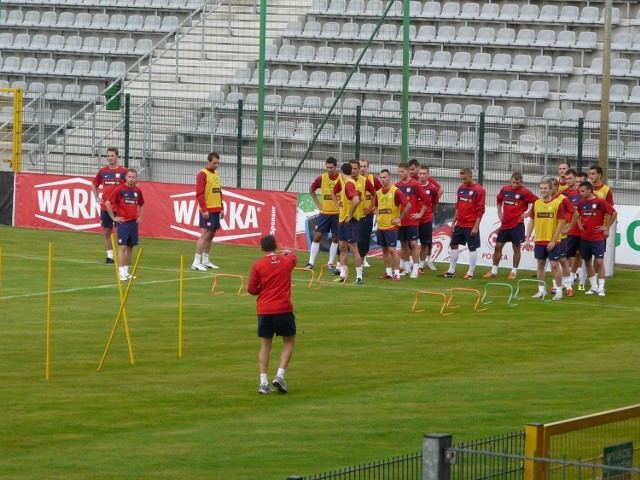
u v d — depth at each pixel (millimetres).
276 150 76188
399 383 33750
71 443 26859
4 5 106062
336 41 91562
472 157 77312
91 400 31062
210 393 32156
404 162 57812
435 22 91000
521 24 88812
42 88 94812
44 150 81312
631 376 35094
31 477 24172
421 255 59719
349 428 28453
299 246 66250
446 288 53938
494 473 22172
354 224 54469
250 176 76688
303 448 26609
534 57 87000
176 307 46219
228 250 65750
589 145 73625
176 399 31375
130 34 99812
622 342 41031
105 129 81125
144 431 28031
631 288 55594
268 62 90375
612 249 59500
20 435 27469
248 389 32719
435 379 34375
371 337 40969
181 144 79438
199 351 37875
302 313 45656
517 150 74438
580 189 52438
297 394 32219
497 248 57906
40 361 35875
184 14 100500
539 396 32188
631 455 20500
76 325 41750
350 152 78125
